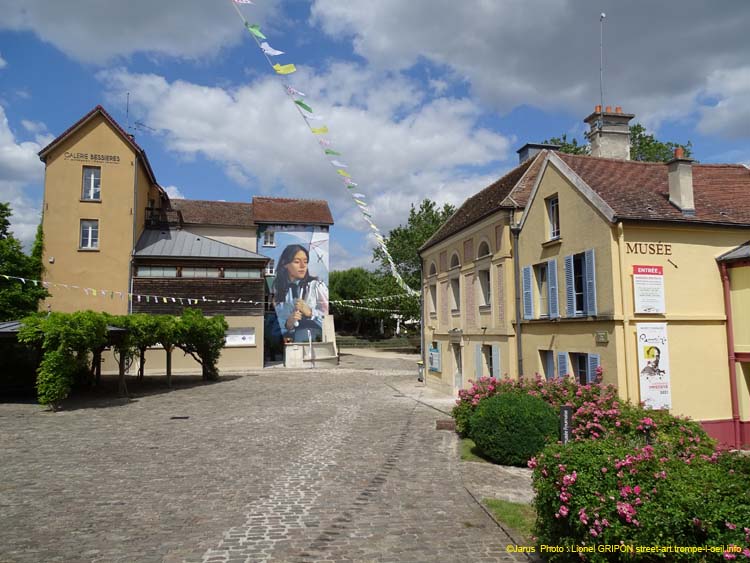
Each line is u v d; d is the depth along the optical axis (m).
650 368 10.88
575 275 12.53
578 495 4.72
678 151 11.83
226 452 10.81
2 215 27.72
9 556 5.69
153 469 9.45
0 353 22.16
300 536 6.27
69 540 6.15
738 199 13.03
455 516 6.96
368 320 71.44
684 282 11.40
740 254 11.30
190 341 24.89
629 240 11.16
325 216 42.78
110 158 31.41
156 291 31.39
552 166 13.53
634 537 4.13
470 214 19.95
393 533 6.36
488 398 10.65
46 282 28.12
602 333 11.33
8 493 8.01
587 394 10.38
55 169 30.70
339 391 21.94
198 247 33.22
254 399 19.39
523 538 6.16
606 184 12.48
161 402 18.59
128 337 20.66
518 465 9.66
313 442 11.79
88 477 8.91
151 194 36.25
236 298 32.62
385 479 8.78
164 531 6.43
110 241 31.08
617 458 4.98
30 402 18.52
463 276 19.31
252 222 40.84
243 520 6.82
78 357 17.61
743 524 3.75
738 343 11.40
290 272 41.16
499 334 16.05
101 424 14.21
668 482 4.49
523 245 15.04
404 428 13.46
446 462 9.95
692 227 11.47
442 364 21.84
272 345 40.19
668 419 9.30
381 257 48.81
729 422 11.27
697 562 3.81
